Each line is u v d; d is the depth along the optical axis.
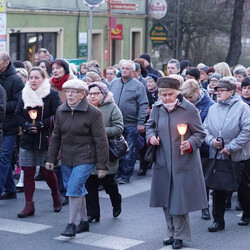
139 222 12.37
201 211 13.23
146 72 20.09
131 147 16.05
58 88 13.59
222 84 11.84
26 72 17.03
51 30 35.38
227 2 53.09
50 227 11.88
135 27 44.69
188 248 10.73
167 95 10.52
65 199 13.62
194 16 52.19
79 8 37.84
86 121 10.88
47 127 12.45
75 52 37.94
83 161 10.92
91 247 10.73
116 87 16.38
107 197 14.45
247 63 62.81
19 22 32.66
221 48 55.59
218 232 11.80
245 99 14.23
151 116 10.87
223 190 11.57
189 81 12.70
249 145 12.02
